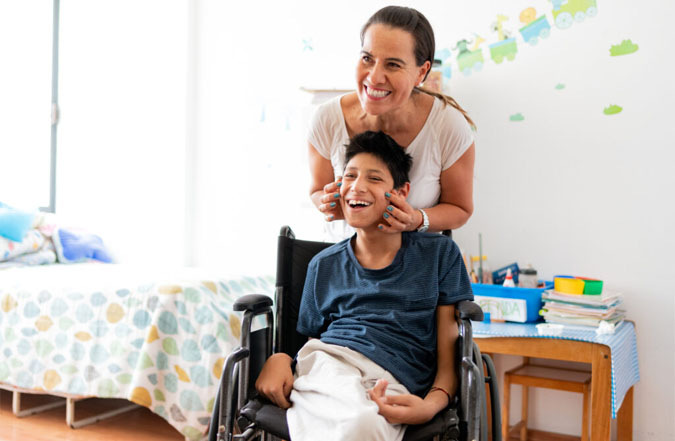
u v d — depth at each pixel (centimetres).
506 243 270
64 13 385
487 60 274
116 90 370
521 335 214
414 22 135
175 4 351
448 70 282
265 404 130
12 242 312
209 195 350
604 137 253
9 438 233
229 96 345
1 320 256
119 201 368
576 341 206
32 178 385
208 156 350
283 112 330
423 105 153
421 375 134
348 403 115
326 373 126
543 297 236
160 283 234
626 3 248
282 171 330
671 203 241
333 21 318
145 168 361
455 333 138
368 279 142
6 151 373
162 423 257
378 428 111
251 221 338
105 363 234
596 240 254
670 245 241
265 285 274
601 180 253
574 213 258
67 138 386
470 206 162
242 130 341
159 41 356
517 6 268
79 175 381
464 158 157
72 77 384
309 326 148
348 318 140
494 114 273
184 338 224
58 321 246
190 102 352
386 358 131
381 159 140
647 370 244
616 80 251
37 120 386
